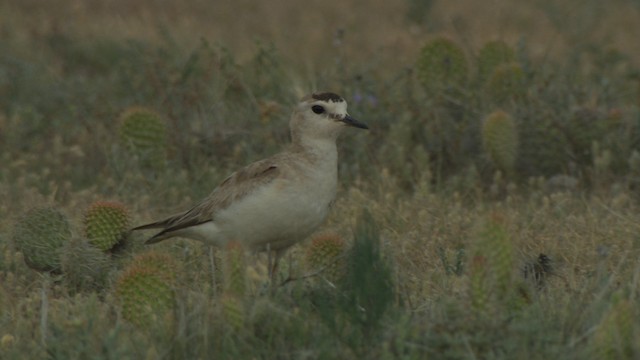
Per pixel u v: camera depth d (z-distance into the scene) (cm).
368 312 1261
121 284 1405
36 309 1486
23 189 2202
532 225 1912
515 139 2234
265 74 2684
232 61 2622
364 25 3916
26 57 3303
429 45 2488
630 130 2262
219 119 2505
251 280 1455
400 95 2458
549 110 2312
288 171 1584
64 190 2252
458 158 2341
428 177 2186
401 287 1479
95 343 1288
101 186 2302
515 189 2200
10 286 1614
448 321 1223
